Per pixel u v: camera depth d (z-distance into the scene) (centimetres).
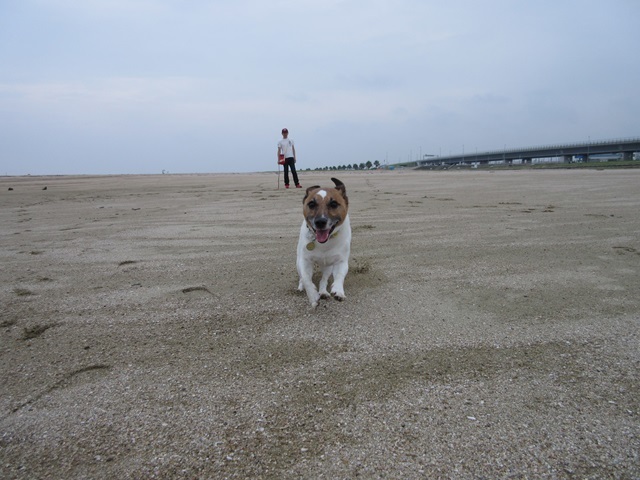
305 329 310
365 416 209
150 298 376
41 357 276
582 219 698
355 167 11150
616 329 294
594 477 169
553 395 222
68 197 1303
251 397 228
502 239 572
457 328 304
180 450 190
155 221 773
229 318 331
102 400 228
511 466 176
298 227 687
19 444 196
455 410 212
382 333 300
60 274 452
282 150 1467
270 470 177
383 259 491
